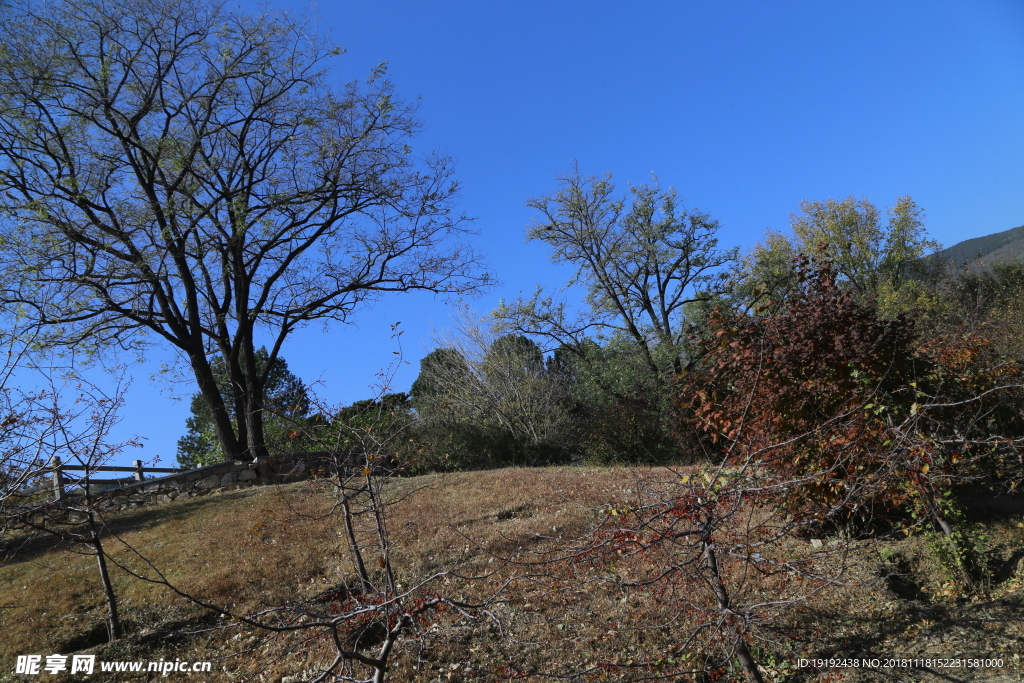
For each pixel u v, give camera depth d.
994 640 6.64
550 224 27.50
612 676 6.67
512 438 22.48
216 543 12.06
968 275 29.86
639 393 21.20
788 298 9.84
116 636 8.77
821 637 7.18
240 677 7.43
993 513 9.92
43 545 12.66
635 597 7.75
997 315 18.27
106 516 14.72
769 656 7.00
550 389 24.34
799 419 8.43
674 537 5.29
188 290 19.88
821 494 7.79
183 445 29.59
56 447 7.44
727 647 5.89
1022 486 10.59
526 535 10.97
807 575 5.70
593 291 28.17
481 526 12.06
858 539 8.94
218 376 26.55
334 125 20.53
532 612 8.16
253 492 16.59
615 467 18.45
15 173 17.81
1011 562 8.35
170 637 8.72
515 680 6.77
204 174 20.27
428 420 21.27
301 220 20.84
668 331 26.41
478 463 21.69
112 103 18.56
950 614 7.38
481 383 24.67
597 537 5.71
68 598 10.05
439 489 15.62
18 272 17.06
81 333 18.70
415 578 9.34
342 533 11.84
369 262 21.59
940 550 8.21
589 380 24.84
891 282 34.88
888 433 7.44
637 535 5.37
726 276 27.14
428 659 7.40
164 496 16.95
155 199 18.91
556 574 7.23
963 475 9.80
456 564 9.93
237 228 19.14
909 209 38.47
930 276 36.81
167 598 9.77
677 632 7.25
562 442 22.48
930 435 8.02
